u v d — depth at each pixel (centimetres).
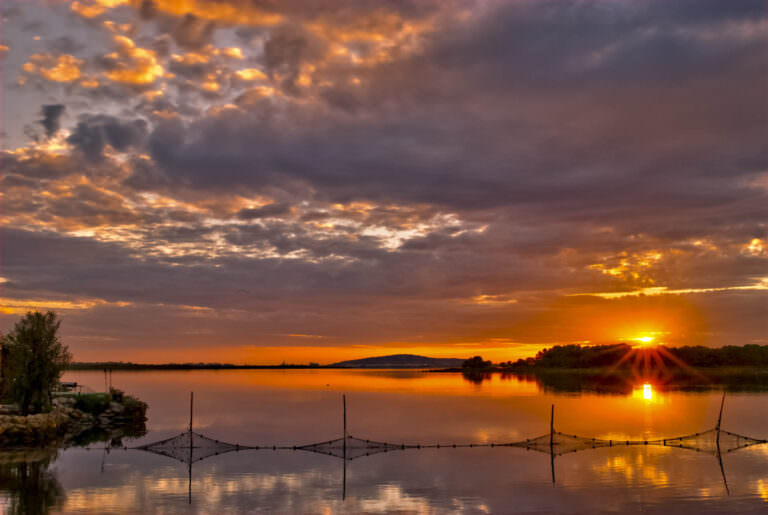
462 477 3416
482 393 12412
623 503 2805
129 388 15250
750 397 10469
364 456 4178
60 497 2948
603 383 17125
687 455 4084
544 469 3622
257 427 6266
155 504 2831
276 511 2716
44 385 5403
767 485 3147
